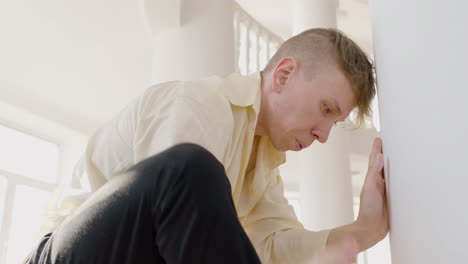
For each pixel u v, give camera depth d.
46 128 6.59
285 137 1.31
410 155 0.81
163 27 3.76
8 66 5.54
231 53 3.73
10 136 6.30
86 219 0.67
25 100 6.06
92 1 4.63
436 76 0.73
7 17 4.81
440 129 0.71
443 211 0.70
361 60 1.27
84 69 5.73
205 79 1.17
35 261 0.79
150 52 5.49
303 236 1.32
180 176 0.59
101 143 1.08
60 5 4.67
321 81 1.24
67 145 6.93
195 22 3.73
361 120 1.36
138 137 0.99
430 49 0.75
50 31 5.05
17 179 6.27
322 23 4.97
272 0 6.69
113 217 0.63
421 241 0.77
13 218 6.17
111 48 5.40
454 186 0.68
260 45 5.52
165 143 0.94
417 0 0.80
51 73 5.73
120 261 0.62
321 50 1.26
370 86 1.29
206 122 0.99
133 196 0.62
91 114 6.63
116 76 5.93
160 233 0.59
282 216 1.44
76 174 1.11
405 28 0.84
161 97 1.04
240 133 1.17
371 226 1.17
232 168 1.16
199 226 0.57
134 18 4.88
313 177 4.91
